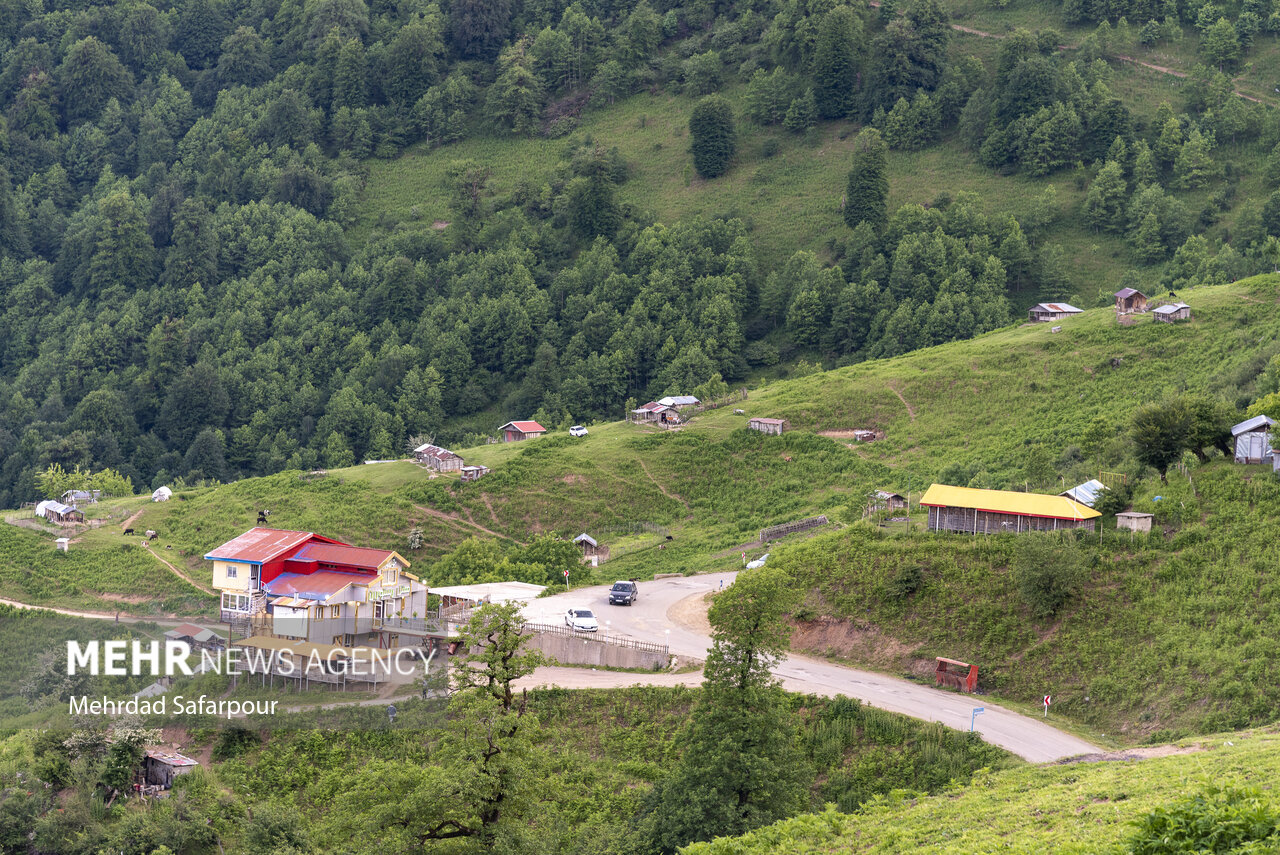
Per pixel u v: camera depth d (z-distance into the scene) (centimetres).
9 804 7119
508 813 5866
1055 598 7769
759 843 5369
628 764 7300
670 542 13612
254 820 6900
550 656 8881
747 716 6322
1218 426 9094
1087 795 4981
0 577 13700
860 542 9200
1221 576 7531
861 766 6838
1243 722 6312
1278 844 3125
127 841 6788
